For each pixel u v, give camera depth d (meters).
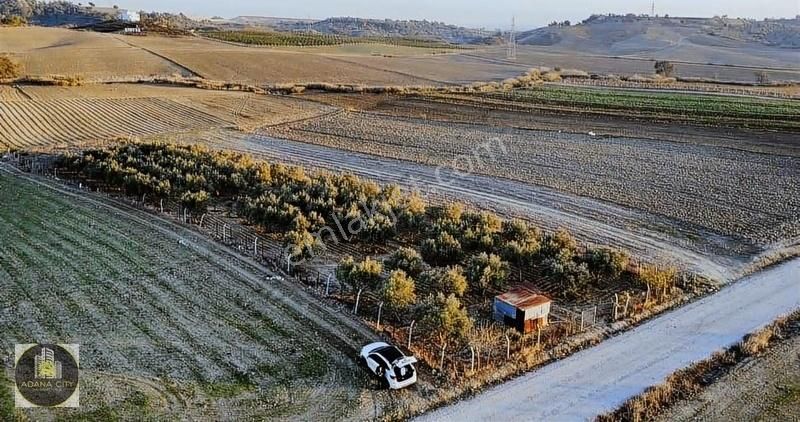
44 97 82.88
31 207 42.41
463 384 23.86
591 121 77.50
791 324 28.89
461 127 74.56
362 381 23.86
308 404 22.34
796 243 38.41
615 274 32.62
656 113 81.50
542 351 26.22
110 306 28.62
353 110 84.69
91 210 42.41
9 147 60.88
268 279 32.16
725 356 25.94
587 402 22.89
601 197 47.38
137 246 36.00
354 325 27.91
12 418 20.72
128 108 80.00
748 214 43.44
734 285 32.84
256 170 48.09
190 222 40.66
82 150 59.62
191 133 69.56
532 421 21.78
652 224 41.62
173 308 28.72
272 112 82.19
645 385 23.97
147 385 22.98
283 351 25.62
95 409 21.52
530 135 70.00
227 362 24.67
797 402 22.91
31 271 31.91
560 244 35.31
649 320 29.09
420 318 27.38
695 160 58.34
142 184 44.88
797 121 74.75
